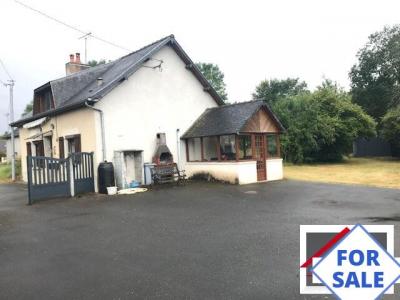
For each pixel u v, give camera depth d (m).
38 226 8.55
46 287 4.81
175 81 17.23
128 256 5.97
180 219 8.72
